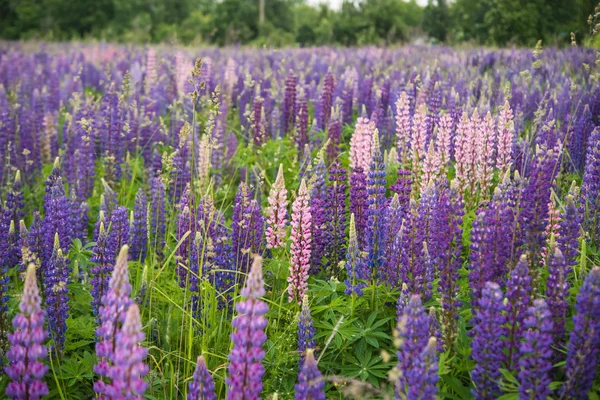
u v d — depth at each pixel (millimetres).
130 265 2369
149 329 2061
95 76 5895
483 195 2553
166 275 2377
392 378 1547
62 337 2031
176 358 2035
